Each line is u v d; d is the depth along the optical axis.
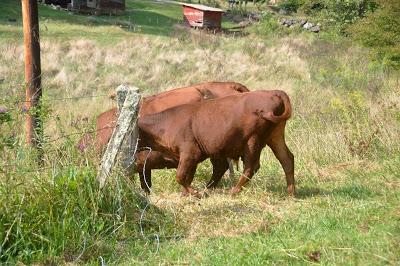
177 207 8.17
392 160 10.84
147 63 27.88
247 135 8.85
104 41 33.06
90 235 6.80
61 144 7.90
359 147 11.90
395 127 12.39
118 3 47.31
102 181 7.27
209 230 7.33
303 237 6.65
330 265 5.77
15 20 37.31
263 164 11.68
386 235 6.40
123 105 7.67
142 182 9.75
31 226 6.60
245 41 37.59
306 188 9.48
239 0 62.41
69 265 6.41
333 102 15.28
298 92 22.03
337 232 6.68
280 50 33.91
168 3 58.41
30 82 9.86
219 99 9.12
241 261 6.04
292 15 56.03
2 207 6.59
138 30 40.41
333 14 48.06
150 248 6.79
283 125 9.02
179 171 9.13
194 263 6.20
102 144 8.91
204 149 9.12
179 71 27.19
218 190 9.72
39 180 6.98
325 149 12.08
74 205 6.88
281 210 7.98
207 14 46.41
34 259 6.44
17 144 7.17
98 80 24.42
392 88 18.44
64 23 38.75
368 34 24.31
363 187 9.02
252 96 8.85
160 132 9.23
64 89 22.09
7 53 25.66
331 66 28.62
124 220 7.20
